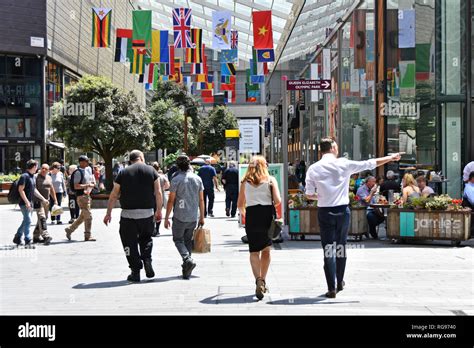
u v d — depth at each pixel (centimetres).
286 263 2031
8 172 7562
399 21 3709
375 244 2628
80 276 1827
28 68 7650
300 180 6700
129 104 5872
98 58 10269
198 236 1798
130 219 1717
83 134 5675
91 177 2859
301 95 7350
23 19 7500
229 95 6044
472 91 3431
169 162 7838
